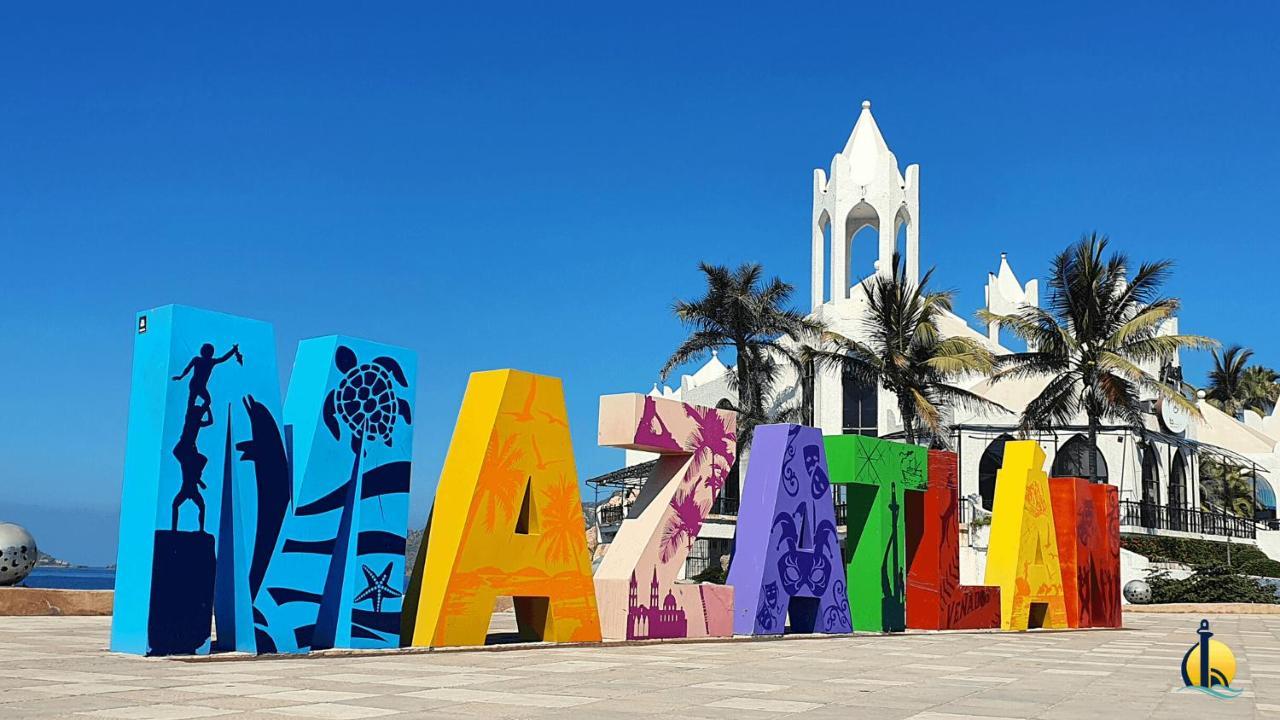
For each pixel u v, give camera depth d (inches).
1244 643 1077.1
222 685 485.7
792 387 2331.4
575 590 784.9
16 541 1021.2
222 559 636.7
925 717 458.9
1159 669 737.0
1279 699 568.7
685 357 1889.8
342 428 680.4
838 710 472.4
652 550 859.4
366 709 425.1
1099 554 1339.8
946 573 1106.1
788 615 1020.5
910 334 1900.8
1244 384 3978.8
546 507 772.0
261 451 649.0
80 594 995.3
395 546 694.5
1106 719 473.7
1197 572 1882.4
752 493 954.7
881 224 2314.2
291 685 493.4
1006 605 1168.2
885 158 2341.3
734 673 620.1
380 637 680.4
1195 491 2399.1
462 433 753.0
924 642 949.2
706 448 906.7
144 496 613.0
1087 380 1907.0
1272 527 2407.7
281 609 645.9
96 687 465.7
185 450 617.6
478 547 725.3
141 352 633.6
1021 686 600.7
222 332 639.8
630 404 839.1
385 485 694.5
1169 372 2655.0
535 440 768.9
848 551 1060.5
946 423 2138.3
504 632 914.1
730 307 1871.3
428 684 514.3
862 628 1042.1
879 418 2240.4
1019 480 1202.6
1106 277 1929.1
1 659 577.0
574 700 474.9
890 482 1059.3
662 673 603.8
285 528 652.7
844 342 1941.4
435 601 711.7
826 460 1002.1
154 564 599.8
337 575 675.4
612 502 2477.9
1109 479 2188.7
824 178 2421.3
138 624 603.5
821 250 2400.3
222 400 636.1
